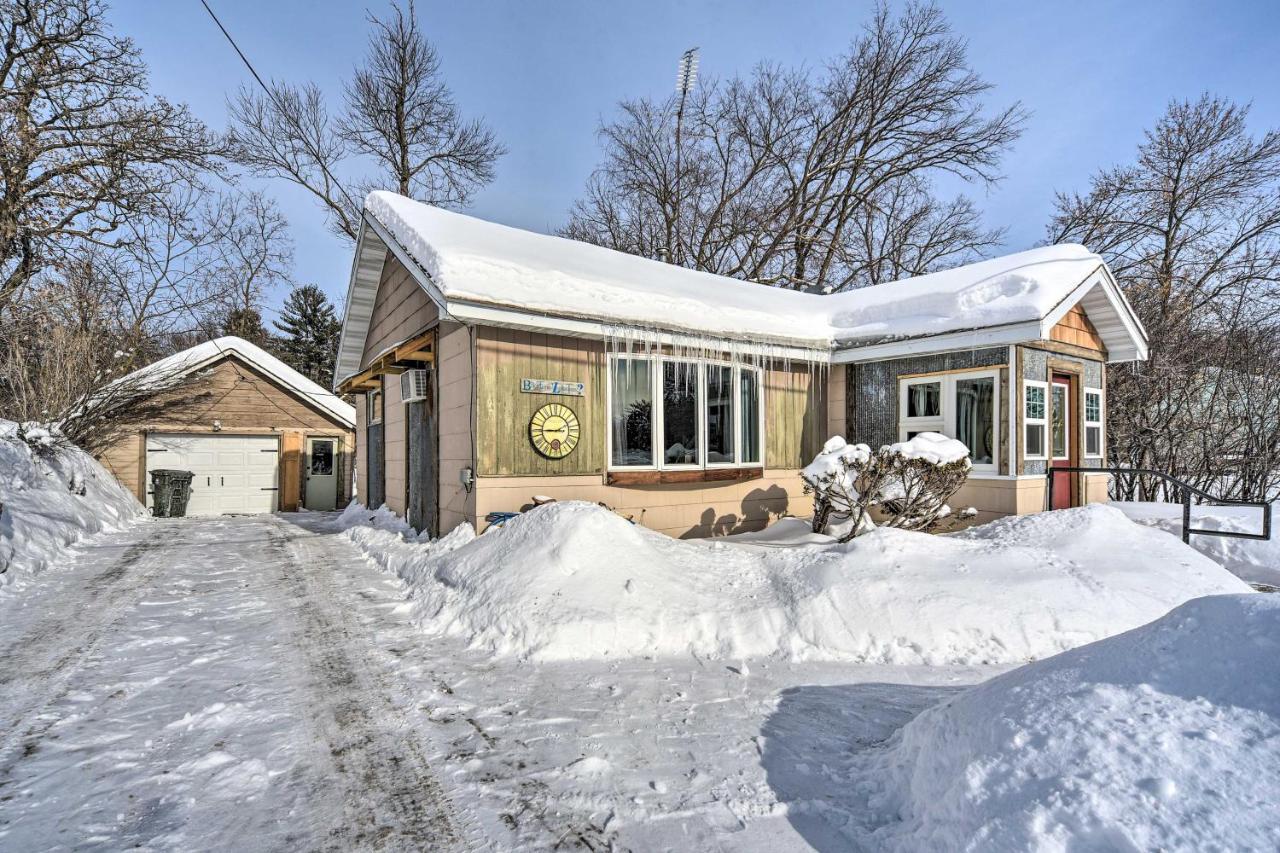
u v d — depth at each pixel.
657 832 2.17
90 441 11.93
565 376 7.07
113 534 8.95
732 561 5.44
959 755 2.13
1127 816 1.56
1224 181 15.91
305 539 8.76
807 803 2.36
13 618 4.66
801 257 23.53
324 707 3.15
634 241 25.39
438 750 2.74
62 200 14.34
